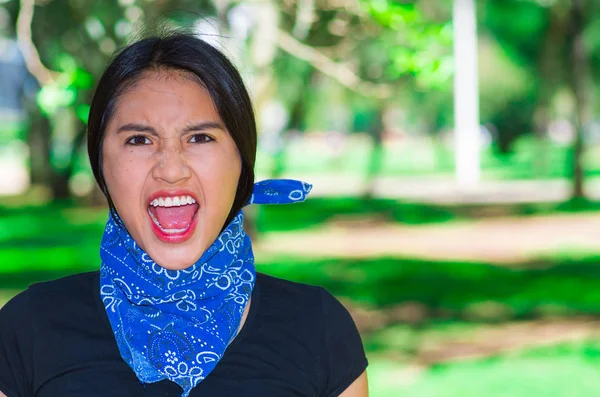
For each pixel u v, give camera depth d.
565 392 6.44
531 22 28.38
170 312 2.15
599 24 25.38
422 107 34.84
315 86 25.08
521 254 14.16
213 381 2.12
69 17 9.89
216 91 2.08
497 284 11.27
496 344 7.98
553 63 26.55
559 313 9.33
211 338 2.12
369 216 21.25
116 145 2.09
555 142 46.84
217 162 2.08
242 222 2.28
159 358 2.09
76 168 26.92
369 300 10.24
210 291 2.17
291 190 2.34
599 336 8.18
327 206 24.38
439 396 6.38
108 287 2.18
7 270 12.84
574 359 7.36
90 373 2.11
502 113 38.72
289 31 13.25
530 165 39.41
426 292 10.73
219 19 10.48
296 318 2.25
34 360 2.15
